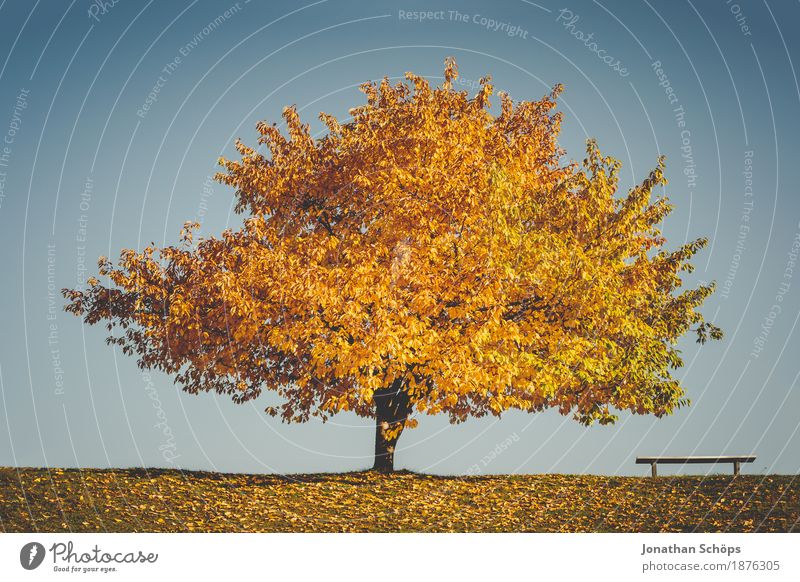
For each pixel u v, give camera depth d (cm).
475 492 1808
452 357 1716
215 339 1889
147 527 1538
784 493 1708
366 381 1697
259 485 1836
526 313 1864
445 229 1838
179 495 1720
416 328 1716
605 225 1894
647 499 1733
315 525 1579
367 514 1648
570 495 1781
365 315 1731
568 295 1800
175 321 1819
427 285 1767
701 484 1819
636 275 1877
